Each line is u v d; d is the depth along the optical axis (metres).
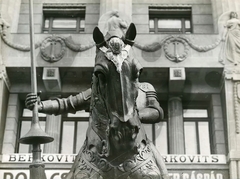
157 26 16.28
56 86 12.68
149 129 13.05
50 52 13.30
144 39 13.97
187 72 13.97
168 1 16.53
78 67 12.83
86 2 16.33
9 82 13.38
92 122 4.16
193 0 16.34
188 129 13.72
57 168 11.25
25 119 13.29
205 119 13.84
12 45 13.51
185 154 12.64
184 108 13.84
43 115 11.85
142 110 4.59
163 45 13.96
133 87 3.55
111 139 3.61
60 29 16.02
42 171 4.53
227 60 13.95
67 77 12.94
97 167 4.03
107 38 3.75
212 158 12.71
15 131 13.02
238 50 14.02
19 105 13.37
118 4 15.12
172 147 12.95
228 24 14.26
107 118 3.74
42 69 12.79
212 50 14.09
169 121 13.47
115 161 3.92
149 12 16.38
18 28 15.02
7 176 11.45
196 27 15.89
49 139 4.56
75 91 12.82
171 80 13.63
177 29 16.38
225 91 13.60
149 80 14.02
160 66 13.77
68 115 12.06
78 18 16.25
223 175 12.49
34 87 4.75
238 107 13.48
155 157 4.37
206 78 13.86
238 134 13.16
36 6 15.81
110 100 3.50
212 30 15.77
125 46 3.70
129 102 3.50
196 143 13.50
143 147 4.18
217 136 13.45
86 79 13.02
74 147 11.75
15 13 14.53
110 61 3.54
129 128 3.45
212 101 13.95
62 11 16.03
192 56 13.98
